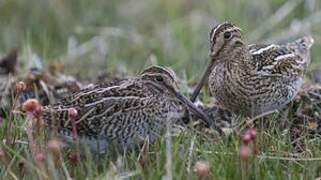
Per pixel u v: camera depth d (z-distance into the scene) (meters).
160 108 17.92
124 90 17.80
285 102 19.61
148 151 17.11
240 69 19.34
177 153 16.59
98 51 28.64
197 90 19.58
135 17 32.53
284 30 28.75
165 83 18.02
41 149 16.75
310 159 16.83
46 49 28.36
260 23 30.31
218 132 18.75
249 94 19.31
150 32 31.56
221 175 16.39
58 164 16.36
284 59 19.58
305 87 20.95
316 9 29.83
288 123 19.16
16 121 18.17
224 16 30.64
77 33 31.05
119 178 15.85
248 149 15.27
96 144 17.75
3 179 16.25
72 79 22.94
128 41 30.03
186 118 19.72
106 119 17.61
